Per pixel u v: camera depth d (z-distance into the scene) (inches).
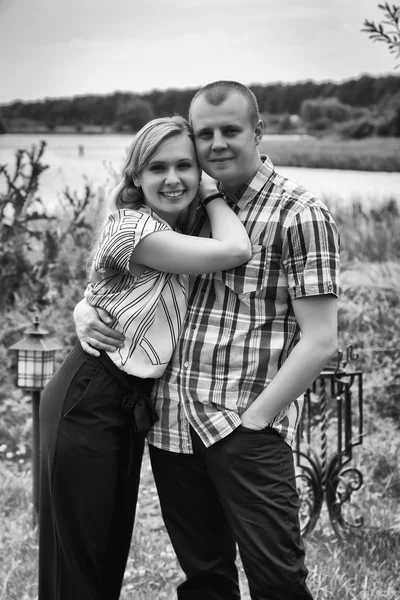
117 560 106.7
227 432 93.1
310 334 91.5
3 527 153.3
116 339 98.0
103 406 98.7
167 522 104.4
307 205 91.5
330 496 146.6
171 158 94.2
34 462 152.6
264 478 92.5
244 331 93.5
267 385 93.0
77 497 98.5
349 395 147.7
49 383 103.4
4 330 224.5
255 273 93.2
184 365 96.7
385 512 156.5
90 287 102.0
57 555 101.3
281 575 91.3
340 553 138.3
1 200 236.7
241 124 92.7
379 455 180.7
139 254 94.9
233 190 98.6
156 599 124.8
